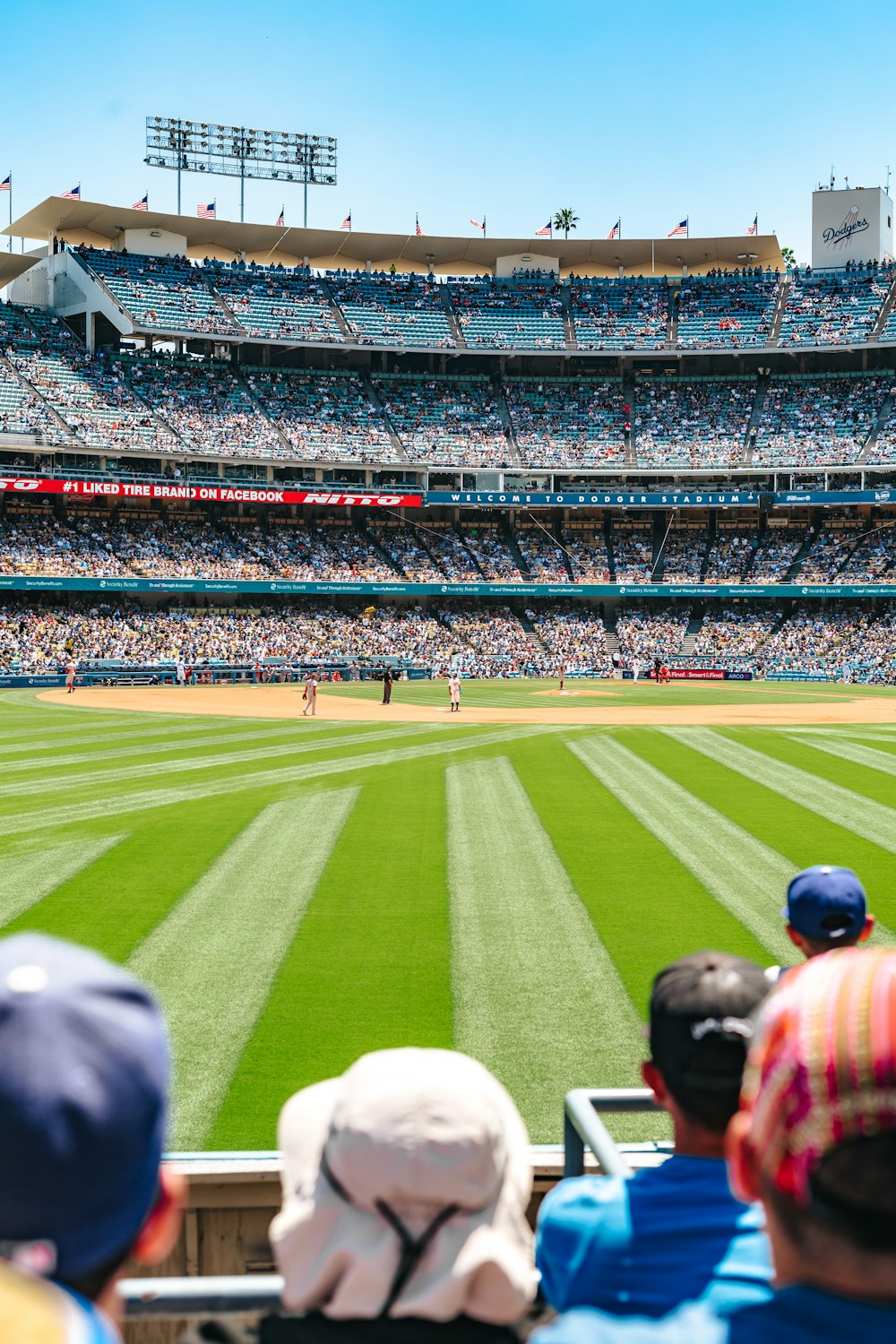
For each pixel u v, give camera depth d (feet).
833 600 264.31
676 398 283.59
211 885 48.06
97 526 242.17
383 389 279.90
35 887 47.47
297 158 292.81
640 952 38.70
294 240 285.02
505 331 282.56
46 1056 4.62
